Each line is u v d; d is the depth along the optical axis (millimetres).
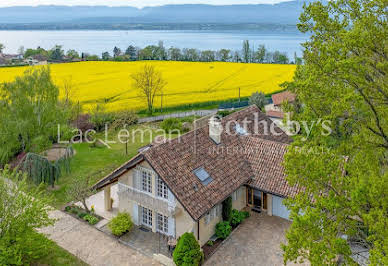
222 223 22906
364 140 14516
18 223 18578
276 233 23000
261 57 138750
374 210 13000
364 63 14844
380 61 14578
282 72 98375
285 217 24625
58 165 30609
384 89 14281
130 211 24406
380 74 14938
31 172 29328
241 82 86125
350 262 13797
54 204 27484
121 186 23781
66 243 22469
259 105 63688
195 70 101062
